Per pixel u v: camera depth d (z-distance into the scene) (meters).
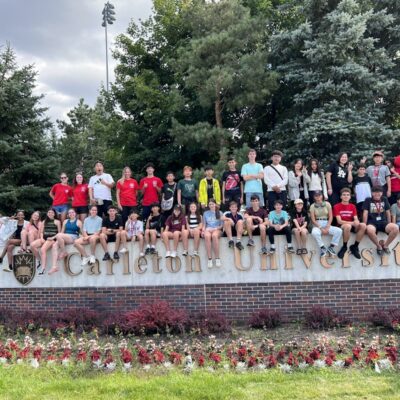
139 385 6.14
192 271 11.22
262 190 11.62
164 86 22.92
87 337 9.55
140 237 11.41
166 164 22.03
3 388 6.22
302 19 21.97
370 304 10.66
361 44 17.42
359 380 6.26
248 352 7.69
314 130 16.28
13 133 22.42
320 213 10.71
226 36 18.12
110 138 23.83
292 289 10.89
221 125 19.28
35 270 12.09
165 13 22.98
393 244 10.70
